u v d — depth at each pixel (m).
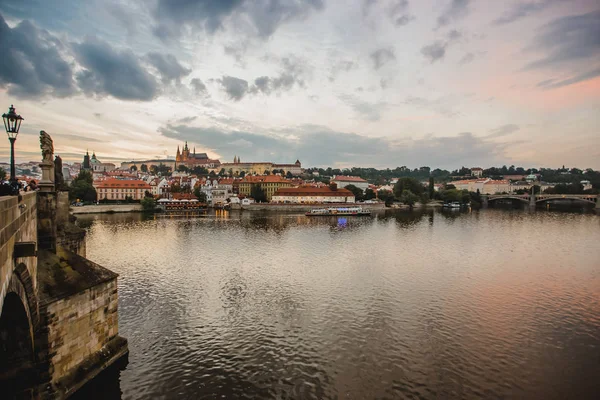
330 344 41.16
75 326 30.36
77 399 29.50
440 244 104.50
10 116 27.80
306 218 190.12
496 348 40.62
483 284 63.25
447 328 45.50
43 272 29.97
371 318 48.28
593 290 60.12
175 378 34.28
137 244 100.19
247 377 34.69
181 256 84.38
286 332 44.00
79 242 47.44
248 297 55.88
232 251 91.56
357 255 87.69
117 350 35.19
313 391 32.75
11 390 25.89
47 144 33.72
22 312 22.91
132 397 31.62
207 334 43.12
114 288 35.47
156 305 51.94
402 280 65.56
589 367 37.06
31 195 28.16
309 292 58.41
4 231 16.69
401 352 39.59
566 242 108.31
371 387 33.44
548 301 54.94
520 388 33.56
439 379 34.78
